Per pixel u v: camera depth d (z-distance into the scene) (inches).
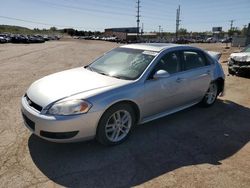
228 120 204.5
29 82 322.0
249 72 394.3
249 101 259.9
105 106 139.8
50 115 131.5
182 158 143.6
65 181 119.5
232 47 1665.8
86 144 153.7
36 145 150.3
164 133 175.0
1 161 132.8
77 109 132.2
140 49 189.0
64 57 715.4
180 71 189.9
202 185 120.0
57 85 150.2
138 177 124.7
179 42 2982.3
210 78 220.2
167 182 121.5
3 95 251.9
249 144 164.1
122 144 156.5
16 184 115.6
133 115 160.2
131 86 154.0
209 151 153.1
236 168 135.3
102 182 120.0
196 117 208.4
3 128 171.9
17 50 949.8
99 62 195.0
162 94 173.5
